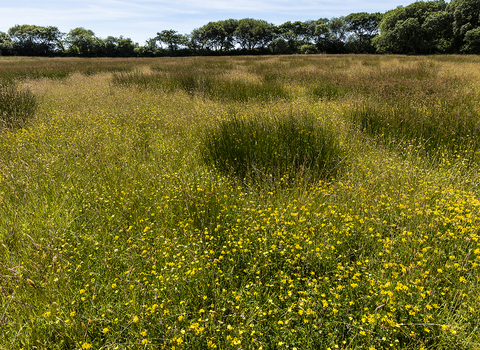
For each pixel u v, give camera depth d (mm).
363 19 79250
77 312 1848
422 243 2197
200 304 1951
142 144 4824
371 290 1873
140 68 17578
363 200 2824
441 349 1605
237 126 4594
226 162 3920
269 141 4145
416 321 1726
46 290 1927
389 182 3299
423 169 3578
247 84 9758
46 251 2238
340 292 1972
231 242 2404
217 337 1661
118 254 2359
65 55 83062
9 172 3320
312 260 2219
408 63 16938
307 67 15516
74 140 4570
